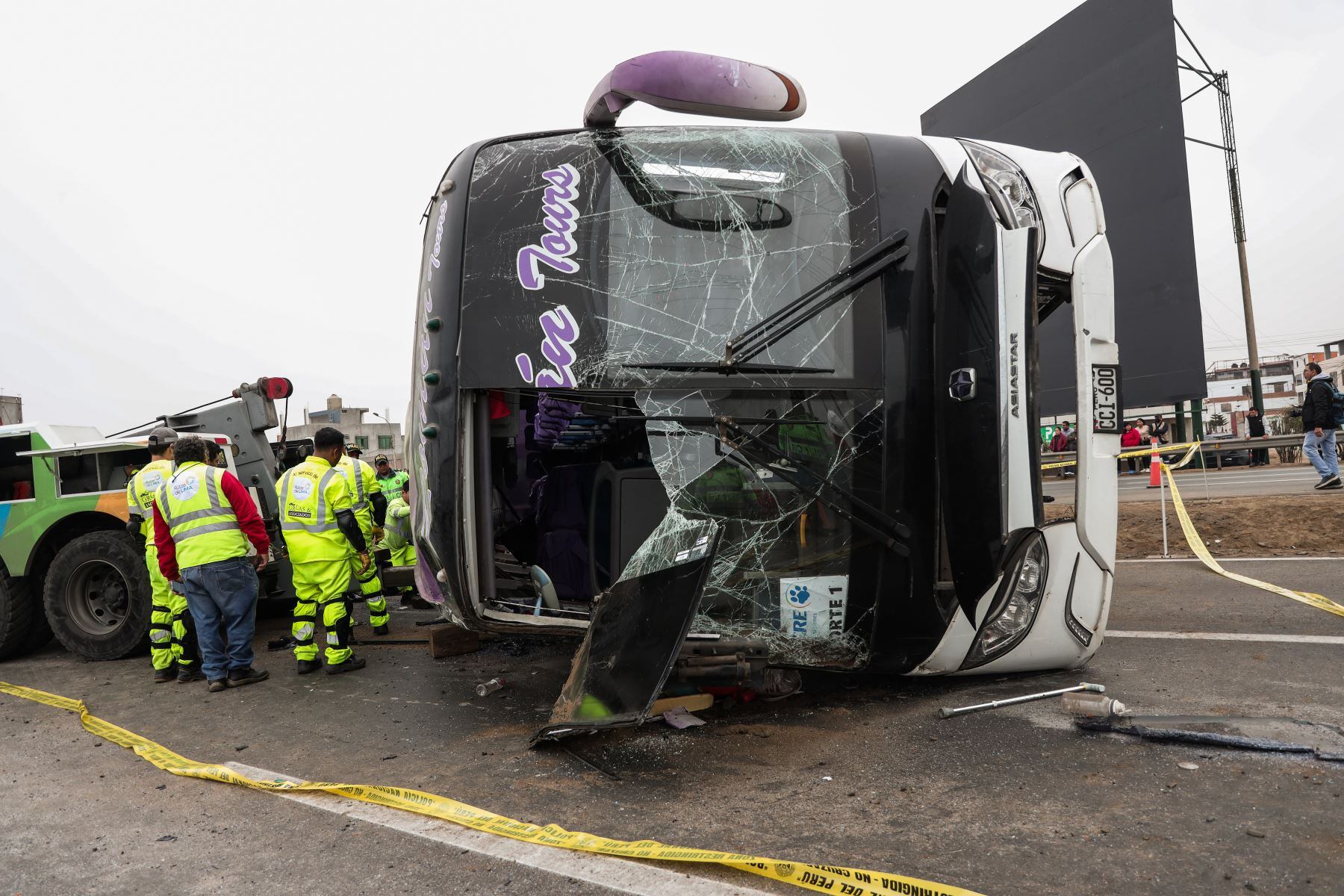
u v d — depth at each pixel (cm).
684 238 375
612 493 421
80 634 634
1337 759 289
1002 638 387
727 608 365
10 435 675
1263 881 216
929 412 363
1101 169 1733
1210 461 1781
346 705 462
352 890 242
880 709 384
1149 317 1636
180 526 512
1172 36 1559
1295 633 479
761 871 233
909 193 379
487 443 383
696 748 347
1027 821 260
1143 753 311
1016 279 340
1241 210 2258
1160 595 614
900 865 236
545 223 377
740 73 372
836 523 362
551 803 299
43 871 270
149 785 348
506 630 394
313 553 539
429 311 383
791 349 364
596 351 364
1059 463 1148
